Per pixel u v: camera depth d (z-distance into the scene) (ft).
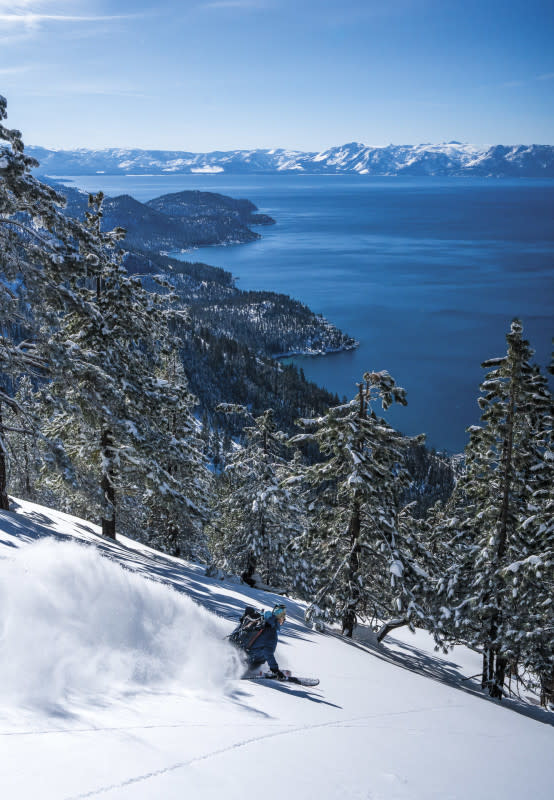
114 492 75.56
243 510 104.58
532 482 63.77
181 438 84.38
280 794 10.53
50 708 12.39
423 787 13.19
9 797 8.05
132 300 64.85
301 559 94.07
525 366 61.26
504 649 61.00
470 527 69.21
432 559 69.51
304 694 21.98
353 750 15.10
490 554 64.18
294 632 42.78
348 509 65.51
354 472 59.98
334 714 19.56
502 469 64.85
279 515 103.96
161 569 55.67
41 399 53.88
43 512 69.26
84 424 65.67
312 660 31.58
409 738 18.54
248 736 13.91
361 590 63.46
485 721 26.43
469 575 67.82
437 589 67.05
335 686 25.66
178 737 12.46
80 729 11.64
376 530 63.67
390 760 14.98
